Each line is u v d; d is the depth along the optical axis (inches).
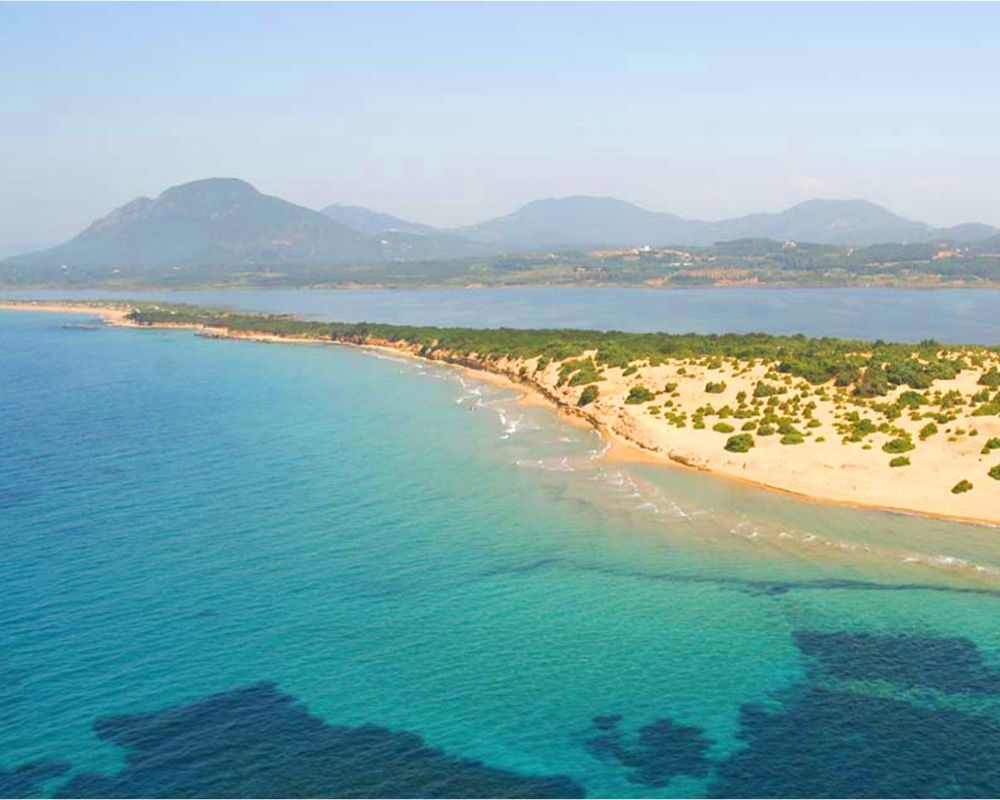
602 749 1975.9
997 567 2888.8
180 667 2283.5
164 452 4517.7
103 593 2704.2
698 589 2765.7
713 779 1876.2
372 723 2064.5
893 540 3134.8
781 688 2208.4
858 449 4045.3
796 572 2886.3
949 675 2260.1
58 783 1845.5
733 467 4025.6
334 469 4148.6
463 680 2242.9
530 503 3612.2
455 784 1860.2
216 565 2935.5
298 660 2327.8
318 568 2920.8
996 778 1868.8
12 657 2316.7
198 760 1925.4
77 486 3853.3
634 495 3708.2
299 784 1856.5
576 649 2399.1
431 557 3026.6
